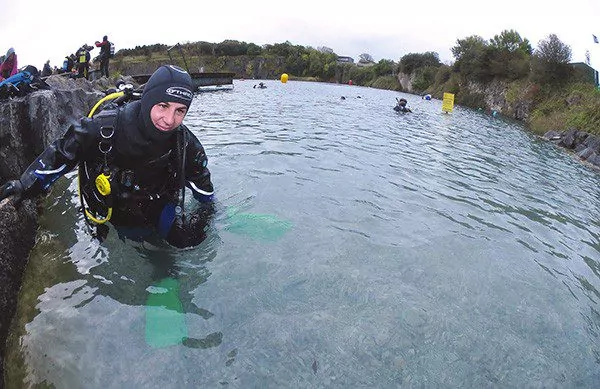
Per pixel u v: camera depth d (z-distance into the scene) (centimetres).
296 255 299
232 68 5659
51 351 208
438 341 224
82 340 214
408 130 1048
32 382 192
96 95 728
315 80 5762
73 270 277
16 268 271
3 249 263
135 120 263
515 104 2225
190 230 309
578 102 1720
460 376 202
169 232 303
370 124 1092
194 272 276
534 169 738
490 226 393
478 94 2839
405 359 209
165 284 261
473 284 283
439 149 799
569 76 2059
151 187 297
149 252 301
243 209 373
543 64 2097
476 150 854
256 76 5762
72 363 200
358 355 209
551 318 255
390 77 4981
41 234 326
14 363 203
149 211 309
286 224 346
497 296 272
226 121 941
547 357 222
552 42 2072
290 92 2345
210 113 1099
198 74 2266
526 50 2938
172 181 307
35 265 285
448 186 518
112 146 268
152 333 217
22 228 304
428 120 1399
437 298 262
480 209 440
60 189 421
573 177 721
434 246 333
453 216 407
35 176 269
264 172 490
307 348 212
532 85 2177
